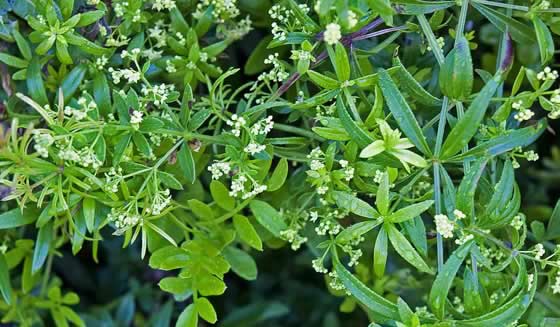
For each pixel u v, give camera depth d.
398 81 0.55
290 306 0.83
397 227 0.56
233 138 0.55
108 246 0.79
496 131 0.55
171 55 0.61
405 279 0.65
